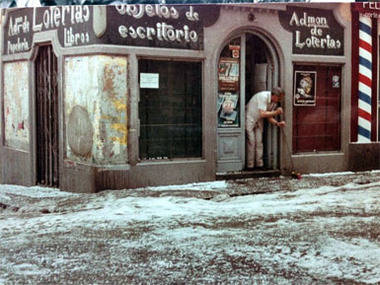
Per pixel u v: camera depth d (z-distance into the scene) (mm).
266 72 11281
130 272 5594
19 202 9359
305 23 11344
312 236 6887
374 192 9758
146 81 9812
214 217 7887
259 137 11195
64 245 6551
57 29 10203
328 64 11672
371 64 12148
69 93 9984
